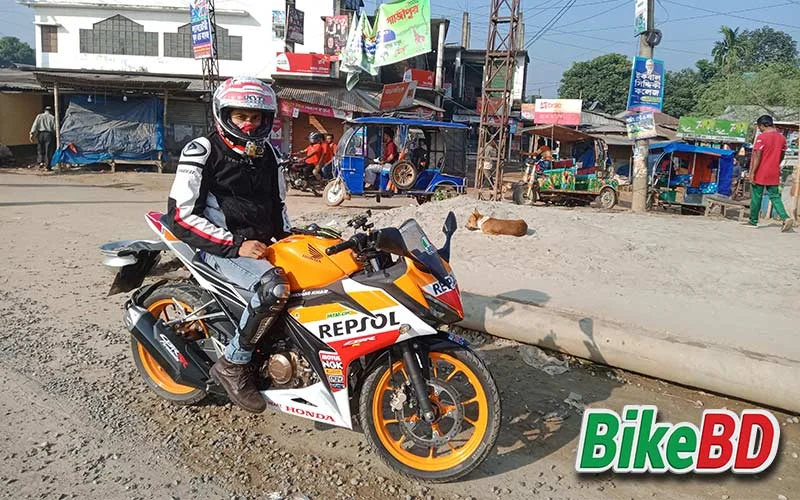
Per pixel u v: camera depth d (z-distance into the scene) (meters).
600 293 6.00
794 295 6.19
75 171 20.98
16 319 5.43
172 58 28.83
